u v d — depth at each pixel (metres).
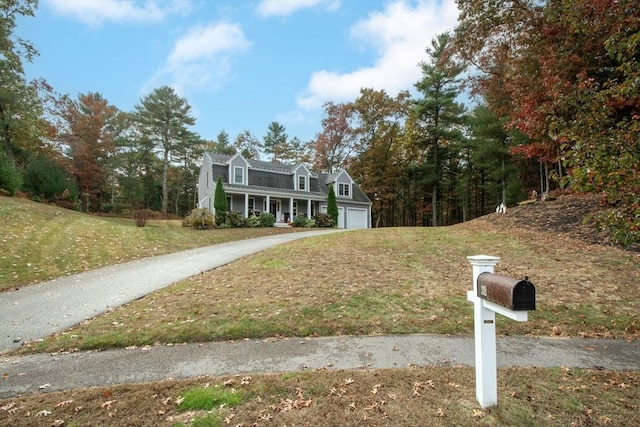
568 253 9.66
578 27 6.68
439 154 34.91
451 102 32.03
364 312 5.91
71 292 7.34
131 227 16.97
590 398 3.26
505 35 14.69
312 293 6.77
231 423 2.82
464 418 2.86
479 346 3.07
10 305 6.47
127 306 6.42
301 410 3.00
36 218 14.55
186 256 11.60
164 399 3.21
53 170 23.34
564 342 4.89
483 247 10.77
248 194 25.98
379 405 3.07
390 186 37.00
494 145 26.89
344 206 31.61
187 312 5.86
